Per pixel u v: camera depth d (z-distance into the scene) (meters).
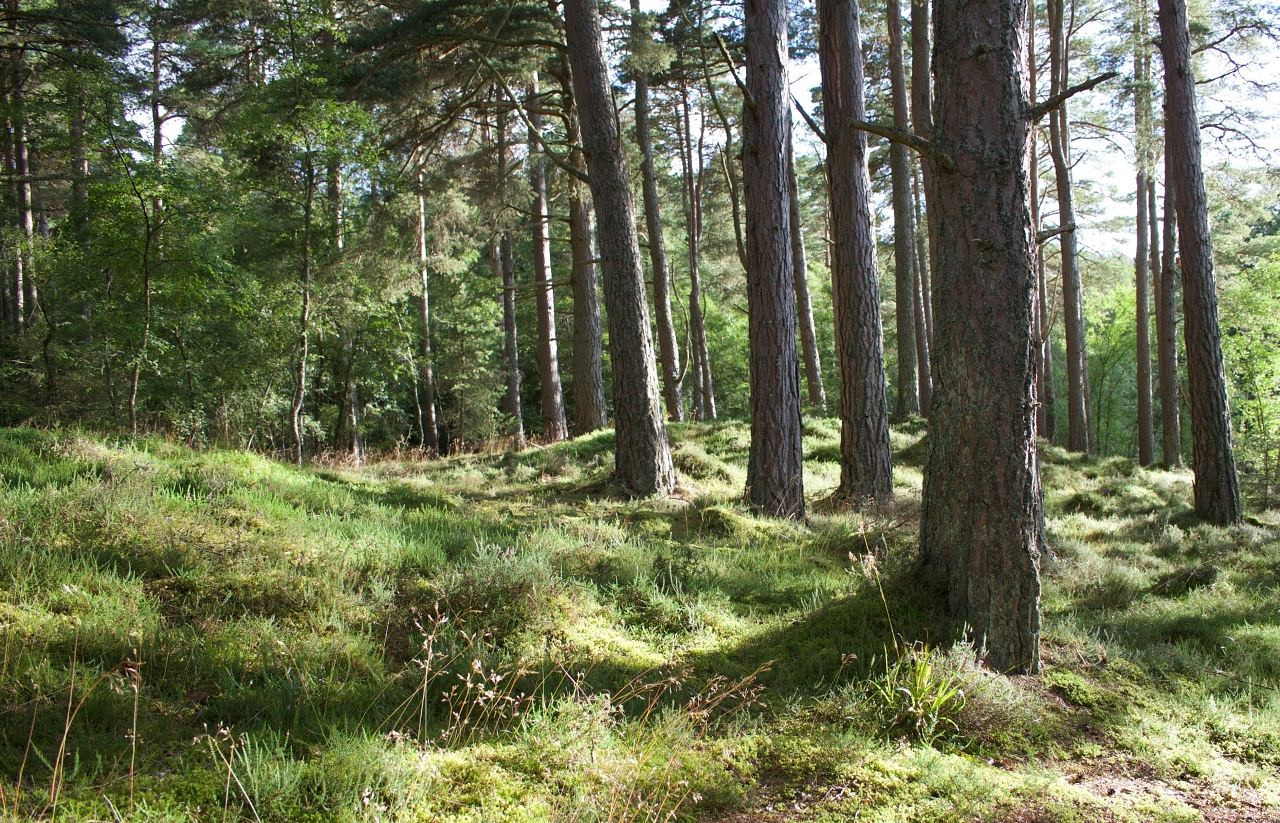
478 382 28.23
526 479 12.91
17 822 2.42
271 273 13.73
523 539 6.56
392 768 2.98
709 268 31.84
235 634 4.14
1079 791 3.48
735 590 6.09
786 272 10.10
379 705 3.66
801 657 4.65
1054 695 4.41
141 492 5.85
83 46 13.32
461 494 10.66
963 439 4.75
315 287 12.55
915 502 9.75
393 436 26.44
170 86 21.33
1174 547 9.40
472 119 18.80
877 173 25.94
